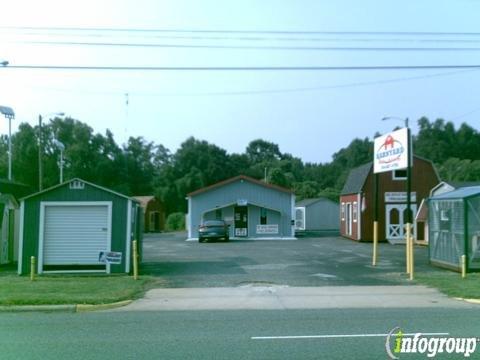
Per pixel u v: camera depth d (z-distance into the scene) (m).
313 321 10.86
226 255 26.48
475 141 90.88
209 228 38.69
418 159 38.78
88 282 16.62
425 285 16.05
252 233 43.16
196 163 81.75
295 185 81.50
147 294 14.77
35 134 71.31
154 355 8.07
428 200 21.97
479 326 10.16
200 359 7.80
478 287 15.18
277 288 15.66
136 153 89.75
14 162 69.12
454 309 12.45
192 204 43.28
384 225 38.03
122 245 19.25
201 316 11.71
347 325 10.36
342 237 44.19
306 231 56.78
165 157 94.12
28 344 8.93
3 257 23.66
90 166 74.62
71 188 19.36
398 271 19.45
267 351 8.24
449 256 19.94
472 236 18.72
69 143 73.69
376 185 21.98
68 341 9.15
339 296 14.31
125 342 9.02
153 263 22.53
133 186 82.94
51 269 19.20
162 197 78.62
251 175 85.38
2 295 13.97
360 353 8.07
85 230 19.31
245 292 15.02
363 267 20.81
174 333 9.76
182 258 24.97
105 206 19.36
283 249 30.45
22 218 19.27
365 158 103.00
